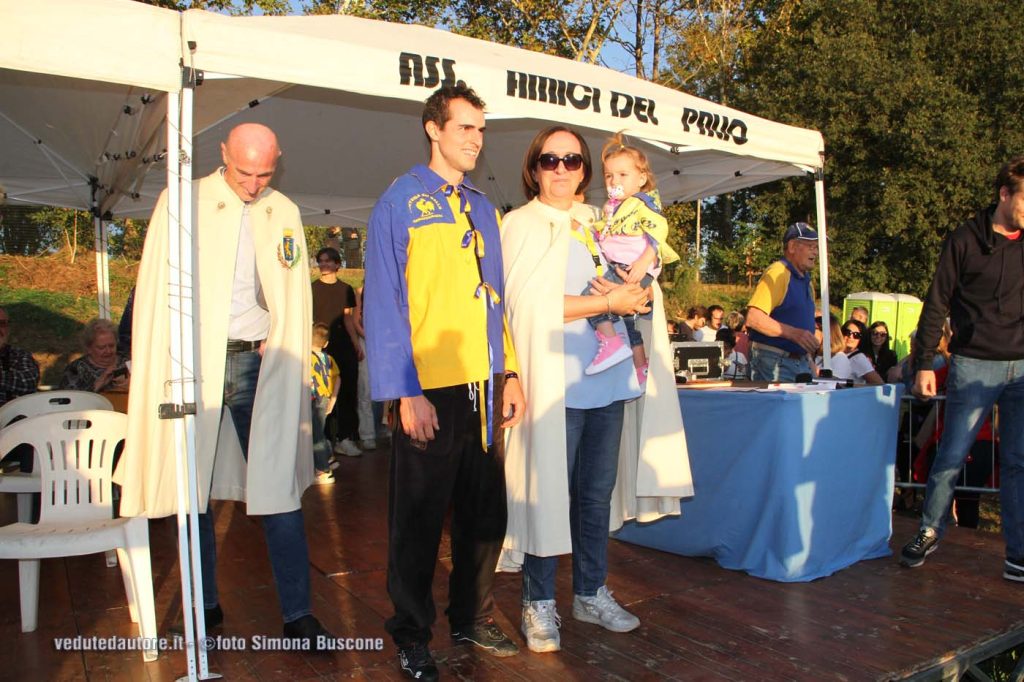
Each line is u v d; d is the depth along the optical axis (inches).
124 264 654.5
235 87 134.4
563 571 155.7
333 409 268.7
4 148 228.4
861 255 783.1
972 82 744.3
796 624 128.7
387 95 116.1
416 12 655.8
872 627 127.8
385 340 99.3
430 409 101.1
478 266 106.5
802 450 147.9
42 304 537.3
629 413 135.9
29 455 175.3
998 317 150.9
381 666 111.8
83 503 130.2
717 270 1029.8
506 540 119.0
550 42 763.4
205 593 123.8
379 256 100.9
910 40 731.4
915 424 237.5
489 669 111.3
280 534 116.9
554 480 113.0
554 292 114.8
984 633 126.2
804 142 182.2
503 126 204.2
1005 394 154.6
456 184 107.7
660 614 132.6
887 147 749.3
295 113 214.2
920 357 158.7
